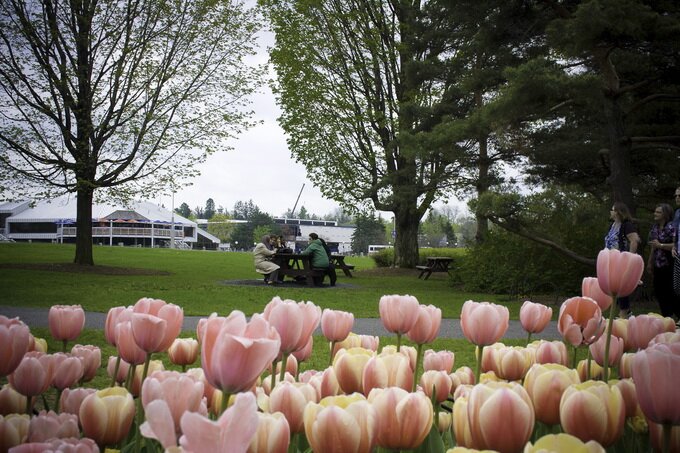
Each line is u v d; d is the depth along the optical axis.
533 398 1.27
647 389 1.01
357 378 1.42
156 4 24.03
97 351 1.89
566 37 13.45
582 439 1.07
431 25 26.53
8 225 100.94
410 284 22.61
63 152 24.20
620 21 12.26
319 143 29.14
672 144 16.89
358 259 61.06
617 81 15.46
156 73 24.31
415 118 25.23
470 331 1.68
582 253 17.67
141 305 1.45
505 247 18.33
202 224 164.38
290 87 28.06
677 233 8.88
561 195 17.70
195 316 10.53
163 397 0.92
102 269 23.31
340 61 28.50
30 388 1.42
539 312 2.01
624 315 9.47
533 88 13.47
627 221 10.10
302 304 1.39
